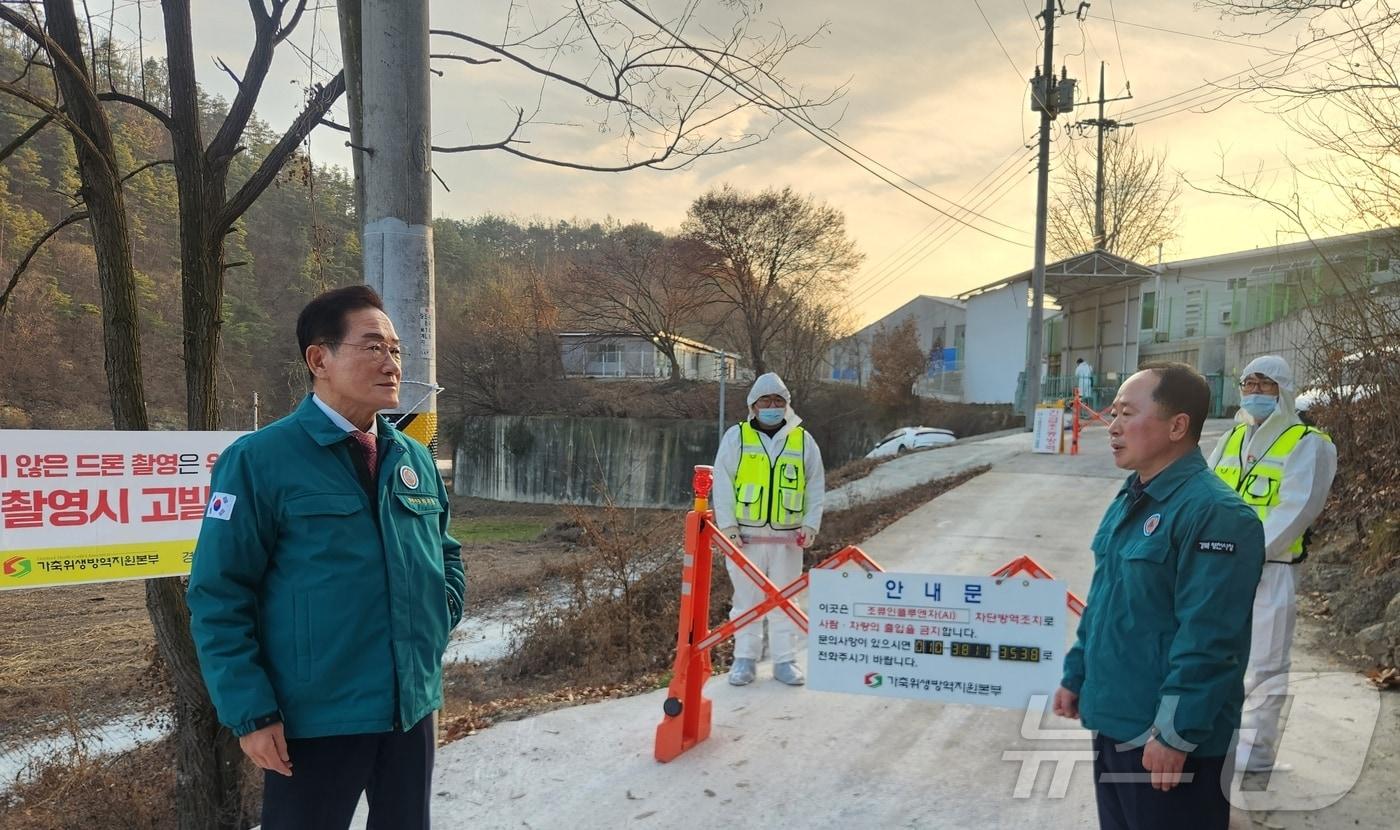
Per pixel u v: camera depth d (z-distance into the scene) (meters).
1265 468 3.36
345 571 2.05
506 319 41.12
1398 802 3.00
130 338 3.79
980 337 35.56
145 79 4.22
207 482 3.64
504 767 3.81
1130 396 2.16
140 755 5.43
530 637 7.23
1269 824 2.91
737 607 4.84
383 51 3.59
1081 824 3.14
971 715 4.24
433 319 3.76
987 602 3.26
